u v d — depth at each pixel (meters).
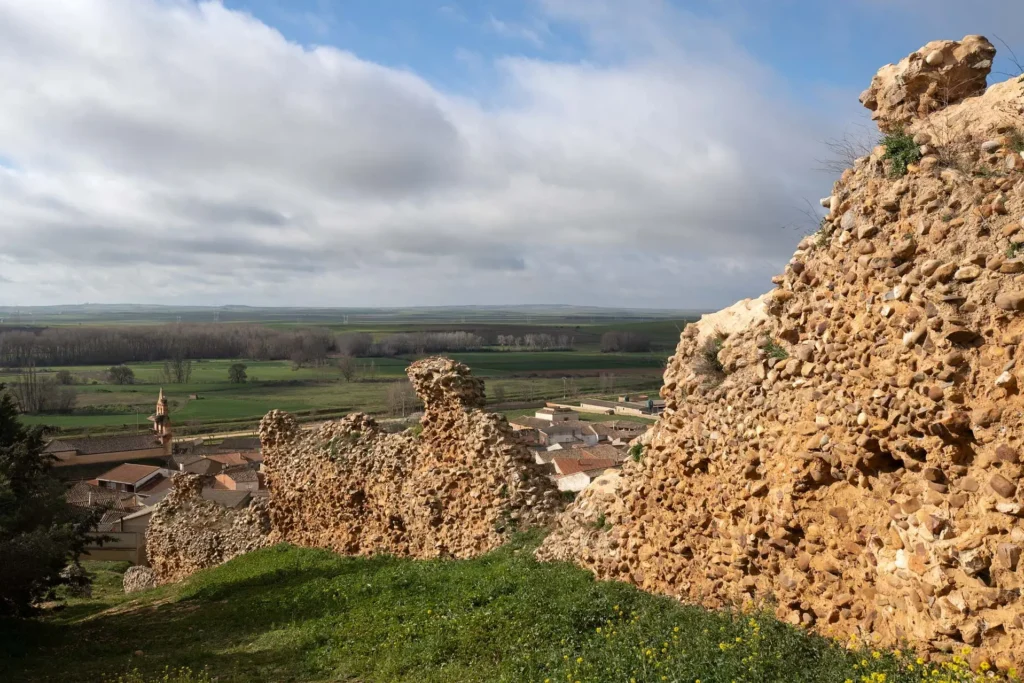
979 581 5.52
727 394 8.95
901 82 7.76
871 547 6.69
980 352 5.80
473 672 8.61
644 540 10.40
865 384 6.91
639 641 7.98
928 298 6.26
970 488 5.75
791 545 7.63
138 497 65.50
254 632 13.51
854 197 7.64
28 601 17.11
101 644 14.17
